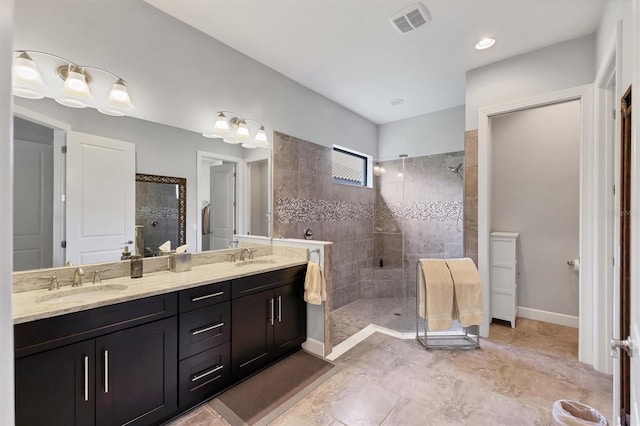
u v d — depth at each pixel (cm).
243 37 244
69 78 171
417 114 421
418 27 226
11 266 44
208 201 247
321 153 358
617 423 139
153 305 159
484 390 195
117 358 146
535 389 197
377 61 278
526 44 245
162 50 216
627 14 152
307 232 337
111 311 144
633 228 78
